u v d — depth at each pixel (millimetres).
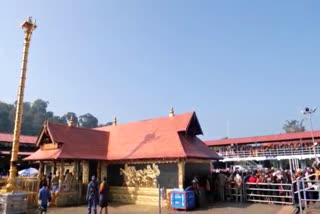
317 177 14375
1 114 80438
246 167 47406
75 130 23641
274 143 51656
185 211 16875
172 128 22219
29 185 17891
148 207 18922
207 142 60438
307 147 45750
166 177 19781
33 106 109688
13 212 15328
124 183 22125
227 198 21375
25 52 18094
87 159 21422
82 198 21375
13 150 16641
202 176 21859
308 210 12172
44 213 14672
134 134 24438
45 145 22578
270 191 19547
